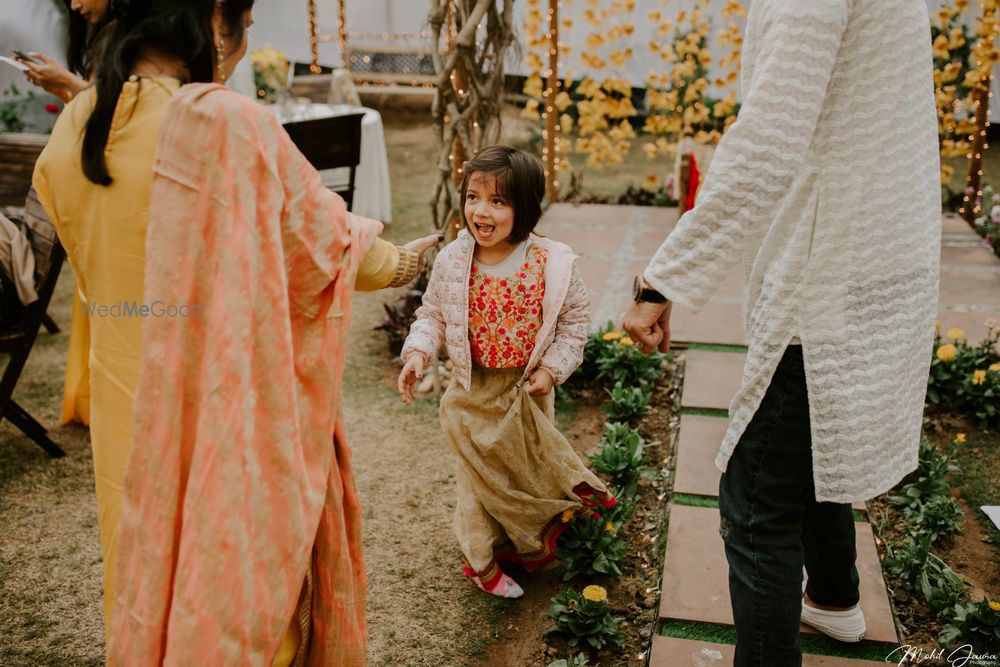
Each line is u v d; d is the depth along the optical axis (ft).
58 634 8.44
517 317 8.01
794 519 6.09
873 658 7.50
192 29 4.93
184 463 4.93
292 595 5.16
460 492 8.71
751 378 5.96
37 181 5.26
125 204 4.98
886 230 5.59
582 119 21.67
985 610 7.62
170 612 4.89
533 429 8.35
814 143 5.59
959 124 18.79
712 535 9.18
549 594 8.80
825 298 5.65
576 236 19.08
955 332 12.10
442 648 8.10
